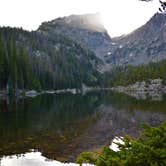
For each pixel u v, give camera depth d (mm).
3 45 116312
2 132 32281
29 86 120188
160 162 5219
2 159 21297
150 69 168125
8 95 106812
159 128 5781
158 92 137125
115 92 150625
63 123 40125
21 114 49469
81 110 57594
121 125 38000
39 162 20578
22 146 25609
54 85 157500
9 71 109438
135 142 5637
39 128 35500
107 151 5871
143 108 57344
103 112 53469
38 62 149875
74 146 25875
